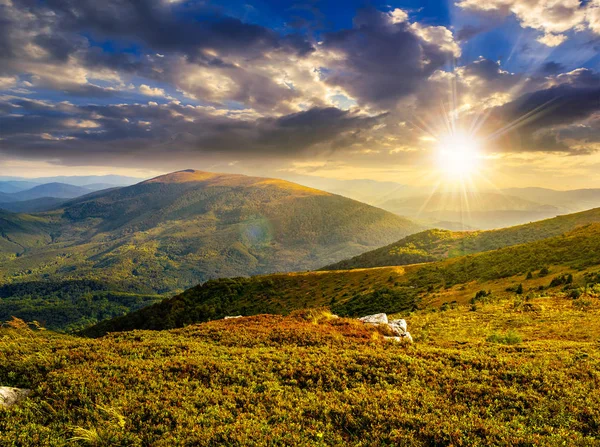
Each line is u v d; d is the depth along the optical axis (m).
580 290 39.38
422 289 69.38
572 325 28.69
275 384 14.02
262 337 21.31
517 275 57.44
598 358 17.00
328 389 13.92
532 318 33.25
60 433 10.25
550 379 14.42
